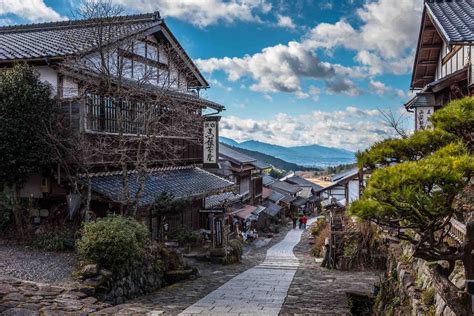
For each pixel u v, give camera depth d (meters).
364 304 11.02
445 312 5.96
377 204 5.03
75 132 14.16
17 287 9.42
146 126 14.95
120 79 14.04
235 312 9.61
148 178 18.62
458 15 13.27
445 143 6.91
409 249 9.61
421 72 19.56
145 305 10.16
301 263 19.78
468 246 5.26
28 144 13.43
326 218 27.20
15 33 20.67
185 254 18.75
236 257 19.80
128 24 18.67
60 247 12.82
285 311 9.86
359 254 17.38
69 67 13.76
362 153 7.20
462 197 7.87
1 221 14.14
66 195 14.96
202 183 21.92
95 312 8.77
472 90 13.39
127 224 11.92
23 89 13.34
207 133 22.20
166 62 20.67
